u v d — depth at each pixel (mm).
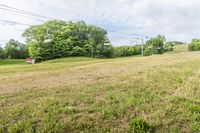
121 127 7156
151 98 10133
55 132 6879
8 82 17438
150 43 115000
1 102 10336
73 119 7820
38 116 8164
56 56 89938
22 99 10836
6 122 7668
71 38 94312
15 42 126625
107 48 103188
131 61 38094
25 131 6871
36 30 88000
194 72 18016
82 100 10211
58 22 95250
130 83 14008
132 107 8898
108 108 8781
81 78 17609
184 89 11805
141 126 6887
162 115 7934
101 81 15312
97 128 7086
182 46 138250
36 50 86562
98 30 104625
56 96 11125
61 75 21047
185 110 8430
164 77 15898
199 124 7129
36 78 19484
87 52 96938
